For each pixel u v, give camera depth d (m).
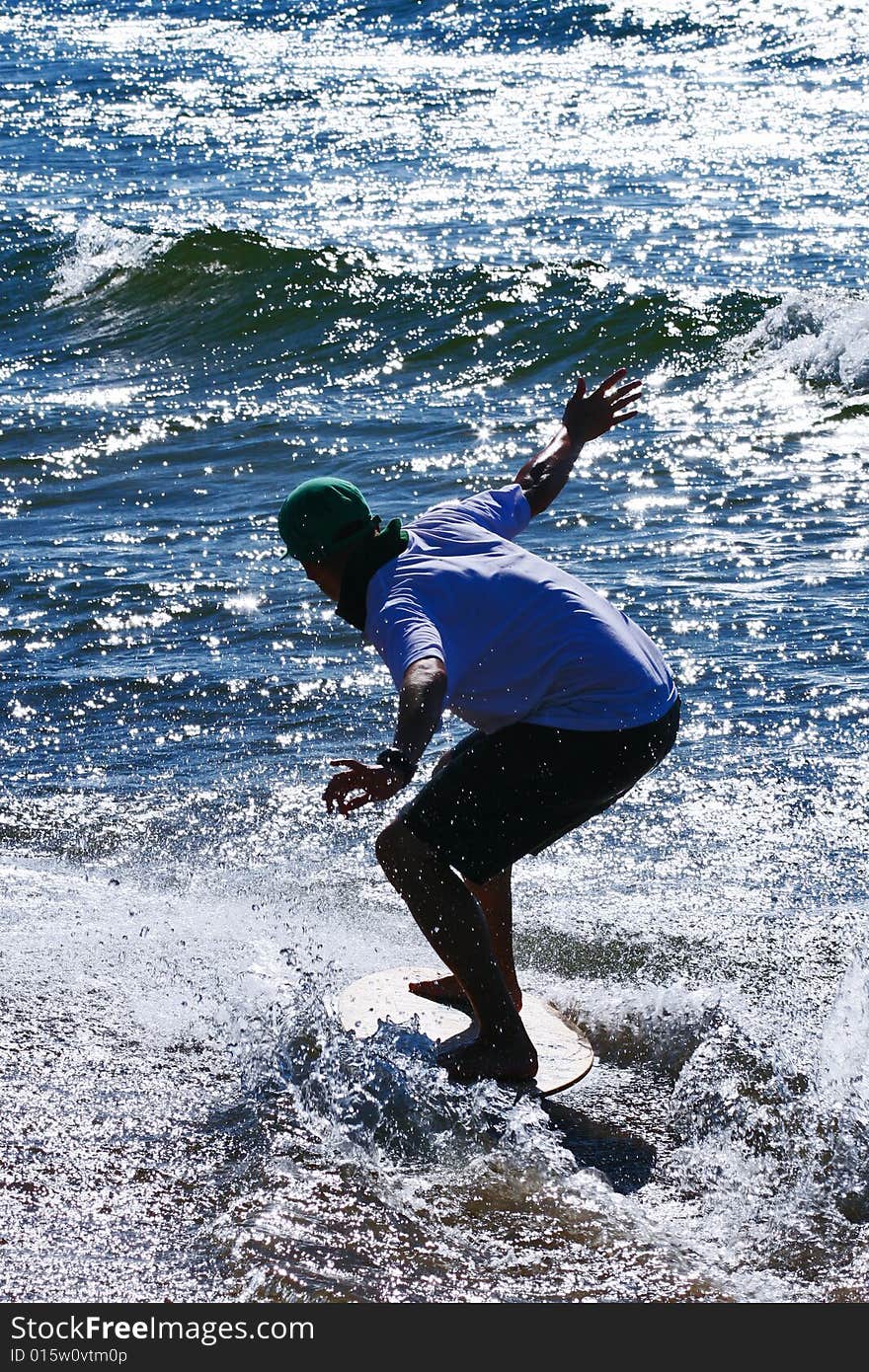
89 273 24.16
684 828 7.70
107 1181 4.77
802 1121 5.12
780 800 7.93
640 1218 4.65
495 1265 4.38
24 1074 5.41
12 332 22.62
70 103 46.00
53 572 12.33
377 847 5.44
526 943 6.64
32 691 9.90
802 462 14.64
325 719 9.29
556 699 5.33
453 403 17.83
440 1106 5.21
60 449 16.39
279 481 14.97
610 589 11.28
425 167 32.28
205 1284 4.27
